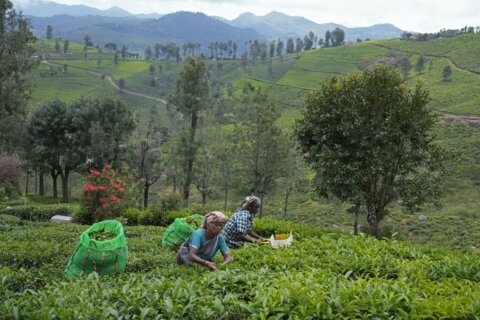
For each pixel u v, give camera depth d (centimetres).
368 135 2056
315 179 2302
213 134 5241
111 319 481
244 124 4450
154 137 5425
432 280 731
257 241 980
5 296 587
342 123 2086
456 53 17612
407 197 2169
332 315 481
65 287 592
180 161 4769
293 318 477
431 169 2195
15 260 991
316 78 18850
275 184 5062
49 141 5666
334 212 5656
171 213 2047
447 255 923
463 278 748
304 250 904
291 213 5909
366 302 511
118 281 655
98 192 2212
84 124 5528
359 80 2166
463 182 6122
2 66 4712
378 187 2311
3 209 2858
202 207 2100
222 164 5219
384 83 2086
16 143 5350
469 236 4206
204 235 754
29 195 5969
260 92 4406
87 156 5425
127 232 1535
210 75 19225
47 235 1390
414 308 512
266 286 583
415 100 2067
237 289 580
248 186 4675
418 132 2066
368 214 2222
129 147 5144
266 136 4353
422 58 16300
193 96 4516
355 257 767
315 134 2208
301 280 582
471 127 9506
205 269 739
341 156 2119
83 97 5819
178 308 497
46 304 504
